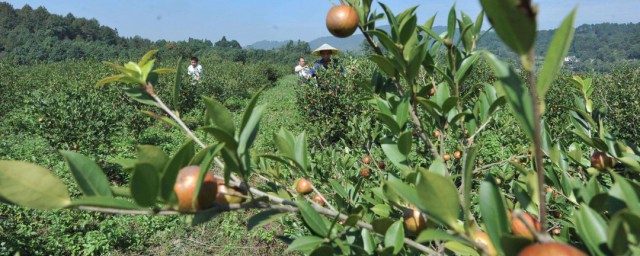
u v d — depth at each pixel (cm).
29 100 923
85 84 1535
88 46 8400
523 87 74
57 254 537
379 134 362
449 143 346
